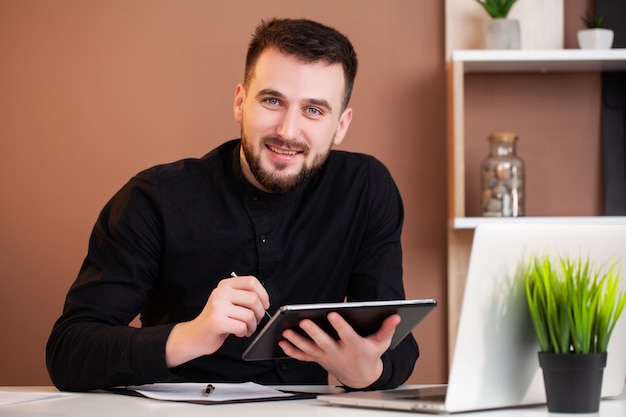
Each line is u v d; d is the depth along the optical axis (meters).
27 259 3.19
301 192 2.06
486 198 2.91
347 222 2.09
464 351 1.22
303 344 1.45
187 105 3.18
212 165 2.05
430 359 3.10
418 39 3.14
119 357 1.58
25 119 3.20
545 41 3.08
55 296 3.18
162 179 1.99
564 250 1.32
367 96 3.15
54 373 1.68
